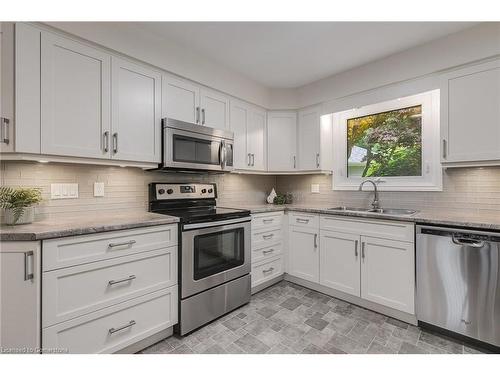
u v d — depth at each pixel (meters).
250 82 2.86
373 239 2.11
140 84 1.93
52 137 1.50
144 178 2.27
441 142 2.00
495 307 1.54
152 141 2.00
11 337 1.21
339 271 2.35
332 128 3.10
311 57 2.38
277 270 2.73
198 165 2.27
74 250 1.34
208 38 2.07
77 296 1.35
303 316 2.08
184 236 1.83
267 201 3.42
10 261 1.21
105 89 1.73
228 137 2.55
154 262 1.69
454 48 1.97
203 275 1.95
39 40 1.46
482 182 2.06
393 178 2.63
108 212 2.03
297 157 3.12
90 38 1.64
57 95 1.52
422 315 1.84
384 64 2.37
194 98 2.31
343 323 1.97
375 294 2.10
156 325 1.70
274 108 3.12
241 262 2.27
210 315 1.99
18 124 1.39
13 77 1.38
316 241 2.53
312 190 3.28
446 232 1.72
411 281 1.90
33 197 1.52
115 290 1.50
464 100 1.89
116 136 1.79
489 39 1.80
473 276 1.62
